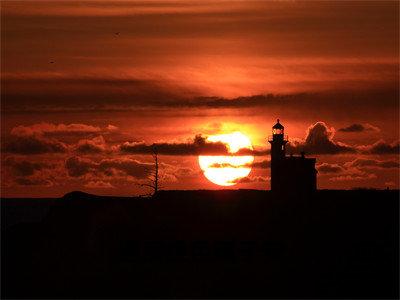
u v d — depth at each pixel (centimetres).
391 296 19425
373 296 19500
